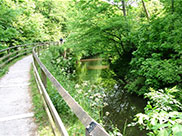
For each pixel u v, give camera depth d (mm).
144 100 7051
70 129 2846
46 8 28172
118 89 8750
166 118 1276
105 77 11242
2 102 4039
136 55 7719
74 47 10898
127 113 6043
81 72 13734
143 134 4691
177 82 5773
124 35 9727
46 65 7453
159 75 6145
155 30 6957
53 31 27250
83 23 9734
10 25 12594
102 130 888
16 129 2799
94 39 9680
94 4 10148
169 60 6027
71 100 1558
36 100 4039
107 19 9422
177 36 5527
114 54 11523
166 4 6922
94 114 3439
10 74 7203
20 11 12773
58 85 2215
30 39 17906
